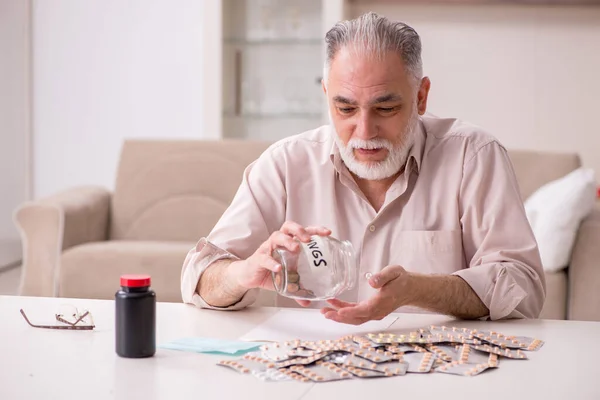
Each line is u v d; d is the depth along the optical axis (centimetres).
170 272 321
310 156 186
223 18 473
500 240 170
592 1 447
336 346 122
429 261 176
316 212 183
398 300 140
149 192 371
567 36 457
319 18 469
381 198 181
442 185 178
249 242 179
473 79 468
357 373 113
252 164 191
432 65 470
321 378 111
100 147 514
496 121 468
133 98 509
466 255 177
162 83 505
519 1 453
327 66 163
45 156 518
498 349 125
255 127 480
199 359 122
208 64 471
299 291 132
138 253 323
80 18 508
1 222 504
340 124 164
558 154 351
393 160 165
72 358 122
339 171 179
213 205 367
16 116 508
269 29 474
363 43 157
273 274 136
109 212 376
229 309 157
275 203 185
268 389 107
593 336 138
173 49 504
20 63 508
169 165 372
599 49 455
